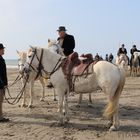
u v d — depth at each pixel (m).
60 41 13.02
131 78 31.02
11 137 10.12
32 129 11.13
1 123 12.02
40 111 14.27
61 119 11.58
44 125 11.72
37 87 24.44
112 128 10.88
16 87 24.66
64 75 11.20
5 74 11.84
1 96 11.92
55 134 10.49
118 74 10.42
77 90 11.15
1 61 11.71
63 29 12.89
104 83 10.39
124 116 13.58
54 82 11.36
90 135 10.38
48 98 18.28
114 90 10.41
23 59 14.11
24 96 15.31
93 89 10.88
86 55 11.16
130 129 11.25
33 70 12.49
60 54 12.59
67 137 10.13
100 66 10.57
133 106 16.06
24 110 14.52
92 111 14.40
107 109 10.48
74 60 11.20
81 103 16.36
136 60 32.44
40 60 11.68
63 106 12.48
